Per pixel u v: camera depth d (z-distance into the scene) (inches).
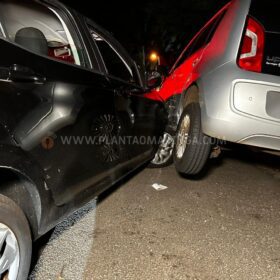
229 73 109.4
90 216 112.3
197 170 136.5
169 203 126.8
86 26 106.8
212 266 90.0
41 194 72.8
